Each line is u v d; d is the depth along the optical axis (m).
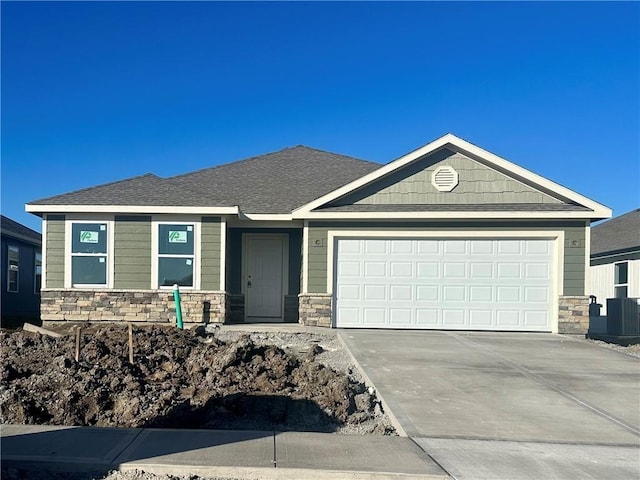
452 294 13.90
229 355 8.48
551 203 14.09
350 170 18.72
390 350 10.55
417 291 13.97
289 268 15.49
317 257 14.06
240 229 15.53
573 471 5.03
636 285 19.42
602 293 22.31
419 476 4.82
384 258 14.06
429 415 6.70
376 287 14.03
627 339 14.70
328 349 10.96
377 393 7.64
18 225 22.47
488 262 13.85
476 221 13.83
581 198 13.65
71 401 6.61
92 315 13.88
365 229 14.04
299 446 5.55
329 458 5.20
